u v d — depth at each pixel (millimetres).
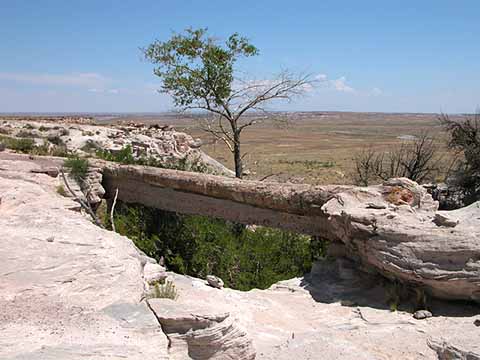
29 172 15438
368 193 10594
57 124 34688
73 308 6012
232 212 13891
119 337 5352
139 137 30172
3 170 15250
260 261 14273
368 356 6844
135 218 16484
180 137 33031
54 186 15289
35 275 6934
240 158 22406
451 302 8625
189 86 21219
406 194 10289
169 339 5680
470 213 9242
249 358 6250
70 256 7750
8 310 5801
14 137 26500
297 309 9055
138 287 6895
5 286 6496
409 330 7793
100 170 17406
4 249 7852
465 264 8203
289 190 12422
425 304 8547
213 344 5801
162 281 8461
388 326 8008
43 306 6000
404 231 8867
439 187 19531
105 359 4805
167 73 21844
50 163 17031
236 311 8141
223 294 9031
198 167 20125
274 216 12891
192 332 5758
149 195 16266
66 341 5129
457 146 20016
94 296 6418
